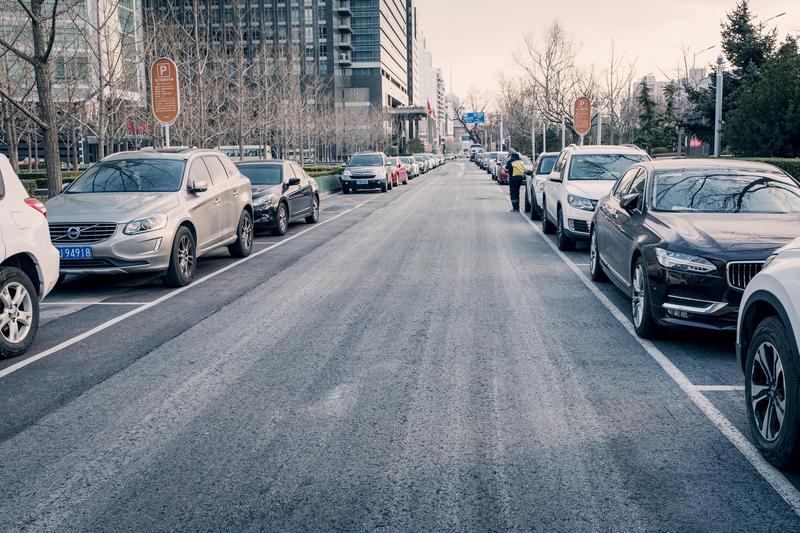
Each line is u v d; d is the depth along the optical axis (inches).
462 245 559.8
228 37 1526.8
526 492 153.4
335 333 291.1
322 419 196.9
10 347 262.2
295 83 1860.2
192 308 344.5
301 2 3966.5
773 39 1401.3
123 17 1145.4
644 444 178.2
